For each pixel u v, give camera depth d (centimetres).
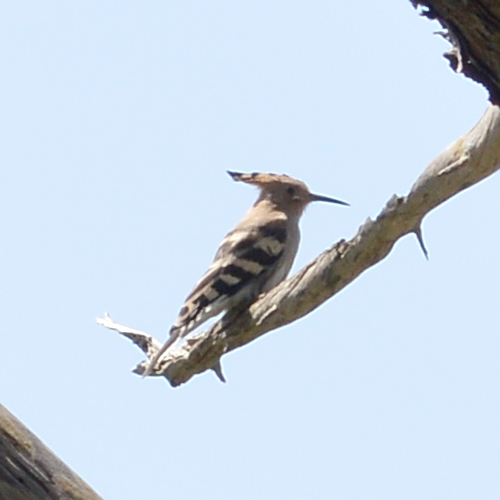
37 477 675
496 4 496
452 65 570
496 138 778
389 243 880
